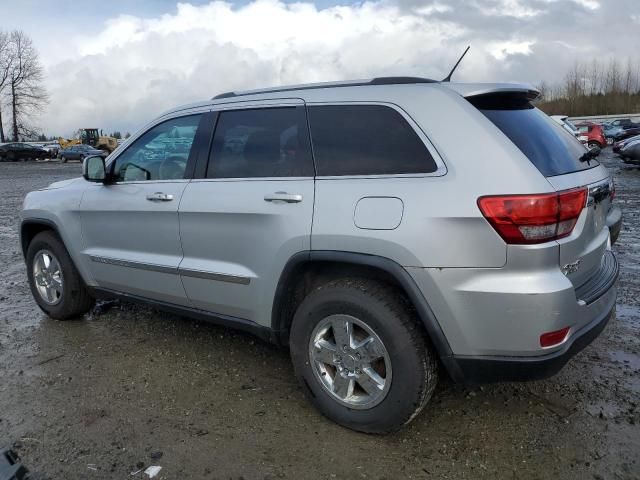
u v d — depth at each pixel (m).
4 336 4.53
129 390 3.54
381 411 2.86
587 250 2.86
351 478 2.64
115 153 4.24
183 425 3.12
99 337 4.45
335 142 3.06
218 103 3.67
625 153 17.58
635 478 2.58
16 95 72.88
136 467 2.74
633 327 4.39
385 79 3.08
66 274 4.63
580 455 2.76
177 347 4.20
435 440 2.92
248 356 4.02
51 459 2.82
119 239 4.13
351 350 2.93
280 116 3.32
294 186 3.11
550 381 3.53
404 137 2.85
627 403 3.24
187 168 3.72
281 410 3.26
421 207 2.65
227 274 3.41
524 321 2.51
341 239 2.86
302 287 3.28
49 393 3.52
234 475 2.67
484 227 2.53
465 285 2.58
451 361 2.70
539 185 2.53
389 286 2.86
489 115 2.79
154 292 3.97
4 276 6.60
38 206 4.72
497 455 2.78
